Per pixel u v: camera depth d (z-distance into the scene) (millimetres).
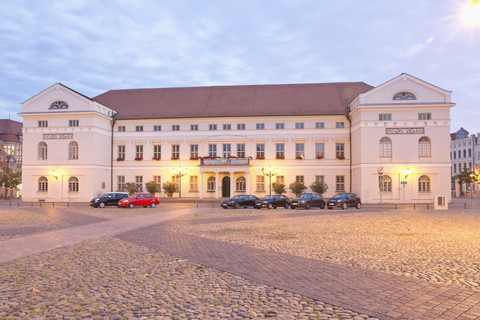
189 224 21250
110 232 17703
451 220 22891
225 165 47312
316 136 48625
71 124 47125
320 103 50031
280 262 10711
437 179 42562
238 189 49562
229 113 49656
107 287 8328
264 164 49156
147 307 6969
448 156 42344
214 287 8266
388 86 42969
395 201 42719
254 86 55031
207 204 41438
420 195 42719
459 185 71000
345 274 9227
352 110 45500
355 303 7008
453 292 7672
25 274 9492
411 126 42812
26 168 47781
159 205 39406
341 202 33906
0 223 21500
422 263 10422
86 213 28859
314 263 10531
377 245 13547
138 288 8227
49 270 9945
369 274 9211
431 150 42531
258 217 25609
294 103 50438
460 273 9250
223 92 54250
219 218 24969
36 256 11820
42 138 47531
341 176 48156
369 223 21266
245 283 8531
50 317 6457
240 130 49469
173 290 8062
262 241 14703
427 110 42719
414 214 27625
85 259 11367
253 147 49312
